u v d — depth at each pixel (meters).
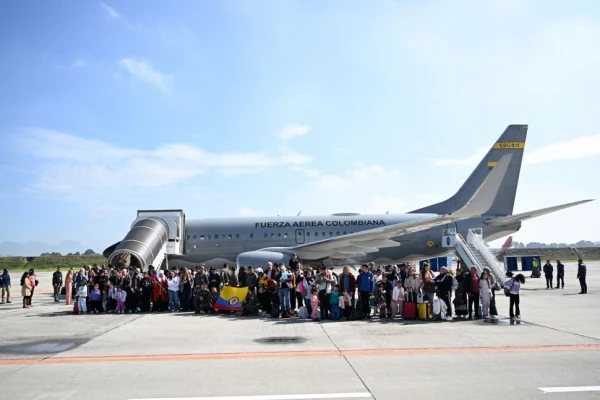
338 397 7.10
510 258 52.09
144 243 25.09
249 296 17.94
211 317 17.28
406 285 16.52
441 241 29.77
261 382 8.01
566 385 7.62
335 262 28.55
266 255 24.64
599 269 58.22
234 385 7.84
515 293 15.51
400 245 29.62
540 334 12.55
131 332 13.73
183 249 29.44
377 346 11.14
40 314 18.86
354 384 7.80
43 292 32.69
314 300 16.34
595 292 25.58
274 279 17.98
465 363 9.23
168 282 19.55
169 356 10.24
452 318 16.08
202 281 18.66
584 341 11.46
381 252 29.56
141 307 19.34
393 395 7.17
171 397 7.23
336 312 16.20
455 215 23.34
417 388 7.52
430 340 11.87
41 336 13.10
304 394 7.28
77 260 106.75
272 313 16.94
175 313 18.73
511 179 31.80
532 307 18.61
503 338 11.98
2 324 15.74
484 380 7.96
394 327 14.28
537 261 42.75
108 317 17.59
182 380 8.20
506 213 31.44
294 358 9.88
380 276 19.39
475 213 23.39
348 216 30.75
